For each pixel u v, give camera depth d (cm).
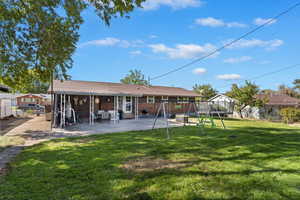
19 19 581
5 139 658
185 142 645
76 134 813
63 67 770
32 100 2423
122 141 655
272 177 339
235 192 282
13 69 696
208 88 3247
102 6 533
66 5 554
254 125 1241
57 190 283
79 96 1498
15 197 262
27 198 260
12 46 634
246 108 2262
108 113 1423
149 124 1205
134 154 486
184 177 337
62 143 617
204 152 514
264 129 1023
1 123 1202
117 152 504
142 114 1794
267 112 2172
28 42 645
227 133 854
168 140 679
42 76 788
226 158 458
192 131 907
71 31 678
